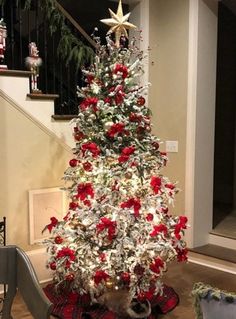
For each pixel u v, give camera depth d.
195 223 4.20
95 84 3.12
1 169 3.34
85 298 3.08
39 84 4.91
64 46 3.79
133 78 3.17
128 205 2.78
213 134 4.32
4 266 1.78
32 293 1.57
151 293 2.91
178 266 3.97
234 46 5.62
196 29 4.05
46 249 3.27
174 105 4.27
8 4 4.50
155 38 4.36
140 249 2.80
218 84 5.89
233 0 4.88
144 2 4.25
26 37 5.06
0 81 3.26
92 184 2.93
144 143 3.09
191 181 4.17
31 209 3.51
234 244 4.14
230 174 5.90
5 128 3.33
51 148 3.60
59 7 3.67
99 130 3.03
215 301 1.33
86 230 2.92
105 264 2.81
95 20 5.80
